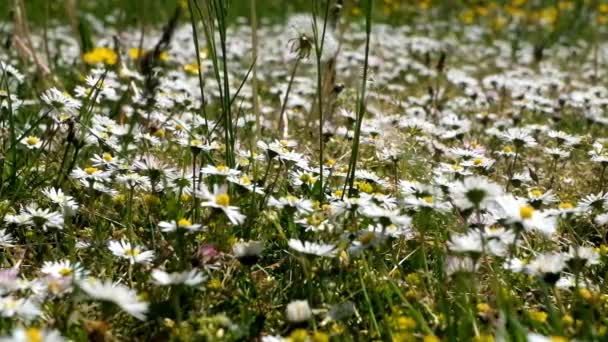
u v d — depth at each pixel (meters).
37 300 0.50
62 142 0.73
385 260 0.60
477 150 0.70
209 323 0.49
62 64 1.29
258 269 0.59
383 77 1.30
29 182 0.69
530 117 1.11
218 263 0.55
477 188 0.51
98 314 0.52
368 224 0.61
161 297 0.53
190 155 0.76
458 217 0.63
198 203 0.64
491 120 1.06
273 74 1.29
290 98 1.05
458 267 0.52
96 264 0.57
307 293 0.53
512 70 1.58
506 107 1.20
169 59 1.34
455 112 1.13
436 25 2.31
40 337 0.41
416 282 0.55
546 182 0.79
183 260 0.54
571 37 2.21
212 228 0.60
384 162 0.79
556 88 1.29
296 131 0.94
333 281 0.55
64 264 0.53
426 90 1.30
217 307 0.53
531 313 0.51
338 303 0.52
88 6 2.13
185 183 0.64
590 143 0.90
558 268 0.51
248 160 0.70
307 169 0.66
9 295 0.50
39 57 1.05
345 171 0.73
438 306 0.52
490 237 0.54
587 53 1.92
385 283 0.55
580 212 0.62
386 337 0.50
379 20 2.29
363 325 0.52
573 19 2.34
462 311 0.51
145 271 0.55
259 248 0.53
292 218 0.59
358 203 0.57
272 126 0.96
